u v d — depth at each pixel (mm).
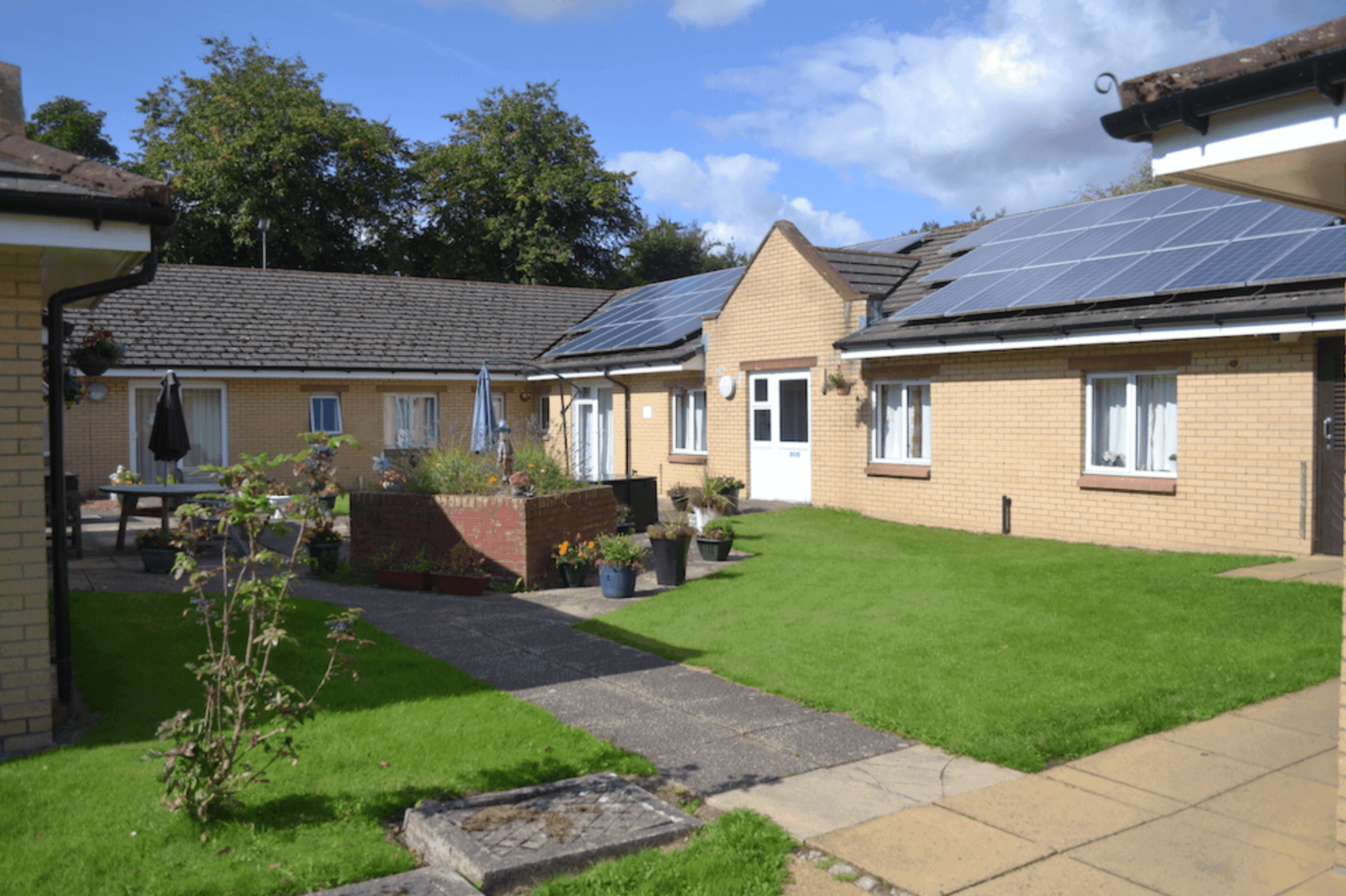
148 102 40375
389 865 4273
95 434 20031
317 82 40812
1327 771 5250
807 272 17391
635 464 21578
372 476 23000
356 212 39625
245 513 4711
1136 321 11586
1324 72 3385
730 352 19234
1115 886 4023
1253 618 8352
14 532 5633
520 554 11156
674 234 56469
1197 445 11805
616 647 8336
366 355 22906
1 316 5582
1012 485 14023
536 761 5504
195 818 4590
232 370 20844
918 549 12906
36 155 5648
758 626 8898
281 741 5574
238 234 35625
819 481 17484
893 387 16234
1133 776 5234
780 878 4121
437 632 8945
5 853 4254
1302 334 10766
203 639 7855
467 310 26453
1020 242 16688
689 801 5039
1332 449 10727
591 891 4027
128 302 21891
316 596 10688
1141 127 4039
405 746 5688
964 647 7867
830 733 6059
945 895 3979
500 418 24875
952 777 5305
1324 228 11484
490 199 42562
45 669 5719
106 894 3922
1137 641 7820
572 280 43406
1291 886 4012
